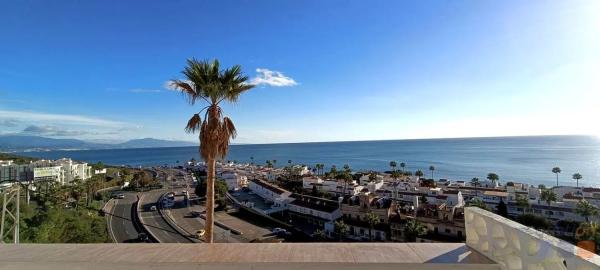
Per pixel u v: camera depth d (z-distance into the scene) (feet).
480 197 233.76
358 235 164.45
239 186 327.67
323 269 14.06
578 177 325.21
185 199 238.48
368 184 281.74
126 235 144.77
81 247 17.56
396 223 155.12
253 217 192.24
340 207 182.39
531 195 238.68
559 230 161.99
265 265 14.47
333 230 168.04
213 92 35.29
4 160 346.13
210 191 36.11
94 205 207.82
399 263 14.24
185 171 502.79
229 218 185.06
